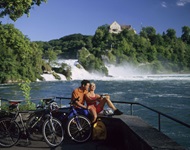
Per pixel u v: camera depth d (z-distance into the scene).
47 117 6.90
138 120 6.39
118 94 50.50
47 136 6.88
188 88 58.44
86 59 146.25
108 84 78.06
